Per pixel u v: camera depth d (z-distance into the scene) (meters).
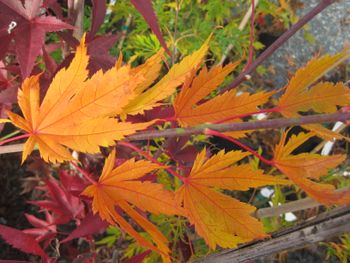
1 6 0.34
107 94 0.22
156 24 0.28
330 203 0.26
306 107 0.28
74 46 0.45
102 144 0.23
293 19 1.11
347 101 0.28
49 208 0.60
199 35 0.90
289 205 0.48
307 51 1.32
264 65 1.26
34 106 0.24
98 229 0.42
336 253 0.80
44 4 0.35
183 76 0.26
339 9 1.42
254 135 1.06
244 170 0.25
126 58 0.94
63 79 0.23
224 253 0.34
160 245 0.24
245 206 0.25
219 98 0.27
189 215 0.25
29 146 0.24
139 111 0.25
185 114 0.27
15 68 0.45
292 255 0.96
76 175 0.60
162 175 0.66
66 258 0.83
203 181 0.25
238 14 1.08
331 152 1.08
